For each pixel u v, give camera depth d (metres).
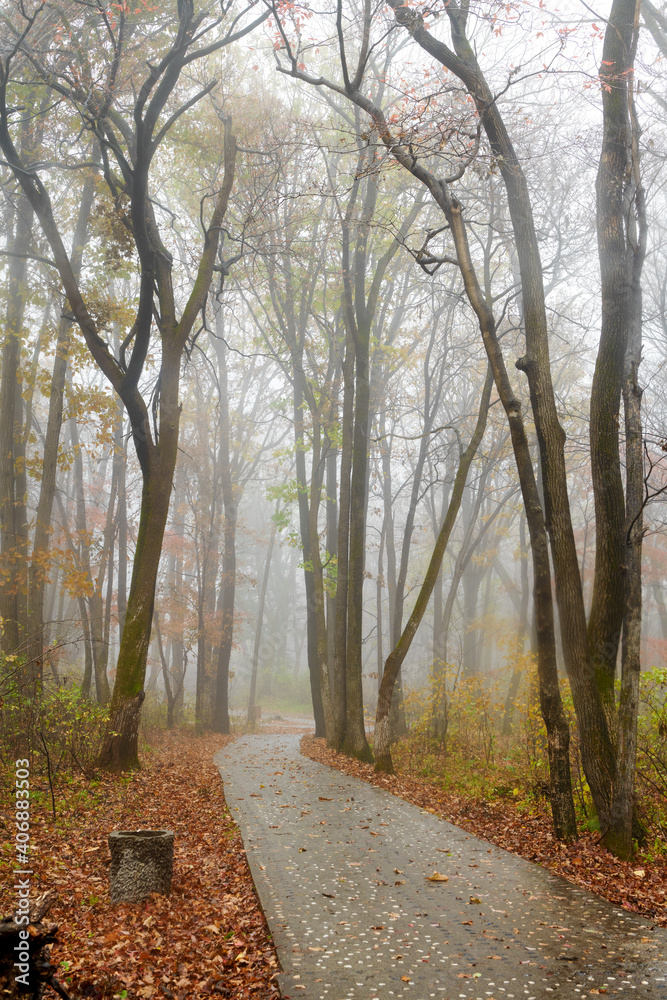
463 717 18.00
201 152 18.16
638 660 8.04
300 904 6.02
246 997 4.38
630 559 8.16
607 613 8.99
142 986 4.48
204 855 7.95
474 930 5.46
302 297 22.31
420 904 6.08
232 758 17.91
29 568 16.19
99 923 5.48
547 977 4.59
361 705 18.16
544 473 9.40
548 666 8.66
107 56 14.58
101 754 12.80
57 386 17.31
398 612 22.11
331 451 23.52
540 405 9.45
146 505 14.17
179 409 14.65
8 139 13.33
